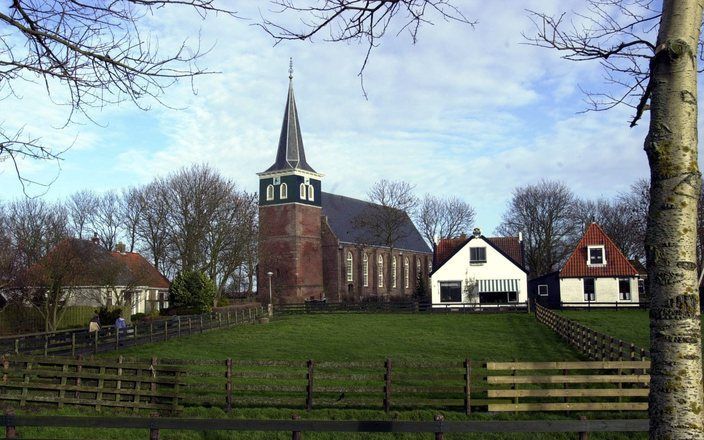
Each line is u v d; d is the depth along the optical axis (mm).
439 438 7832
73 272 43000
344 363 16516
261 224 77500
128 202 76688
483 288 58688
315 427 7875
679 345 4879
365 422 7848
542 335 33594
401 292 100438
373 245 92625
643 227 75500
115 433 14562
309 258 83875
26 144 6945
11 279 40906
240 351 29188
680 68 5102
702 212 52406
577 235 90000
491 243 59062
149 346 30359
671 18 5160
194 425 8039
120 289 57094
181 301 52000
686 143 5066
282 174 83188
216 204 60594
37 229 46344
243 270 63531
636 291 54094
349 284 88875
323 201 91625
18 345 23094
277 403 16578
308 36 6434
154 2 6270
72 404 16641
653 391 4996
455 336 34594
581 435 8031
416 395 17812
